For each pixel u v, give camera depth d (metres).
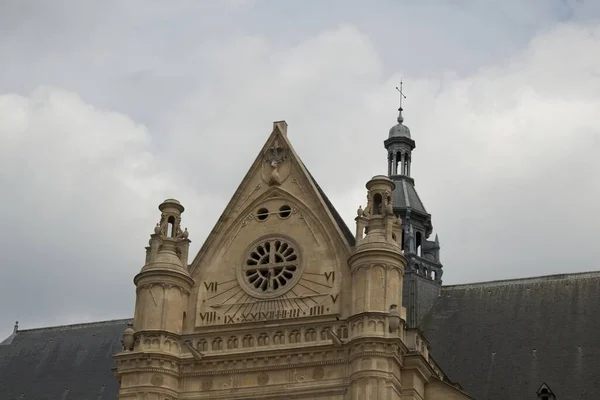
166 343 63.41
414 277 77.31
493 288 74.75
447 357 71.06
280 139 68.25
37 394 78.19
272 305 63.97
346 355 60.56
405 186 86.31
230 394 62.00
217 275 66.00
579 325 69.81
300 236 65.25
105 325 82.81
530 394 66.88
